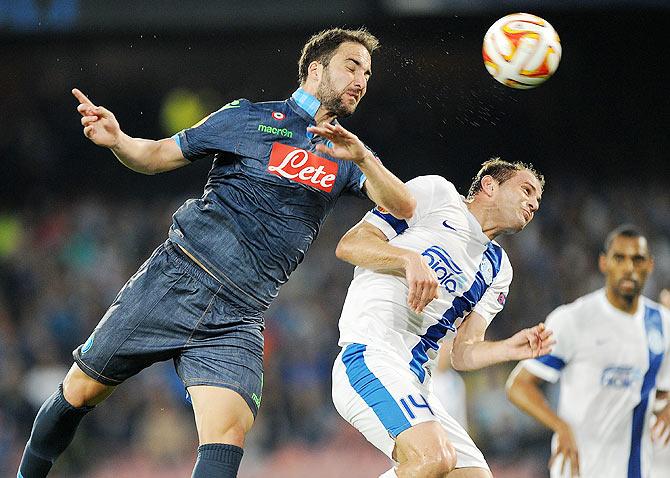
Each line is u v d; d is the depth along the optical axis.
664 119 60.59
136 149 15.59
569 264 56.28
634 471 23.39
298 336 51.09
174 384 46.31
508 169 17.69
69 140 62.31
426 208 17.30
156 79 59.16
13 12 49.81
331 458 44.94
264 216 15.91
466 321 18.33
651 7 52.12
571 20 54.28
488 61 17.47
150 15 50.50
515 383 23.59
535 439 43.75
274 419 46.91
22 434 44.41
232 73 58.47
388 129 59.69
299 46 54.41
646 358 23.34
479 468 17.58
